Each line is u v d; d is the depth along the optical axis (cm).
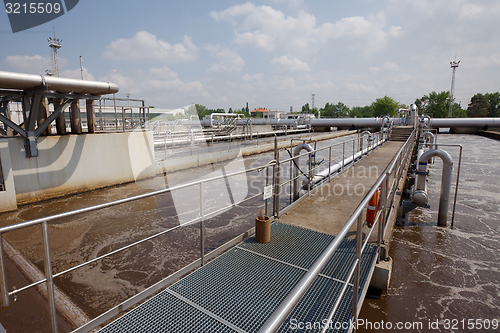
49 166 958
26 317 330
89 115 1134
